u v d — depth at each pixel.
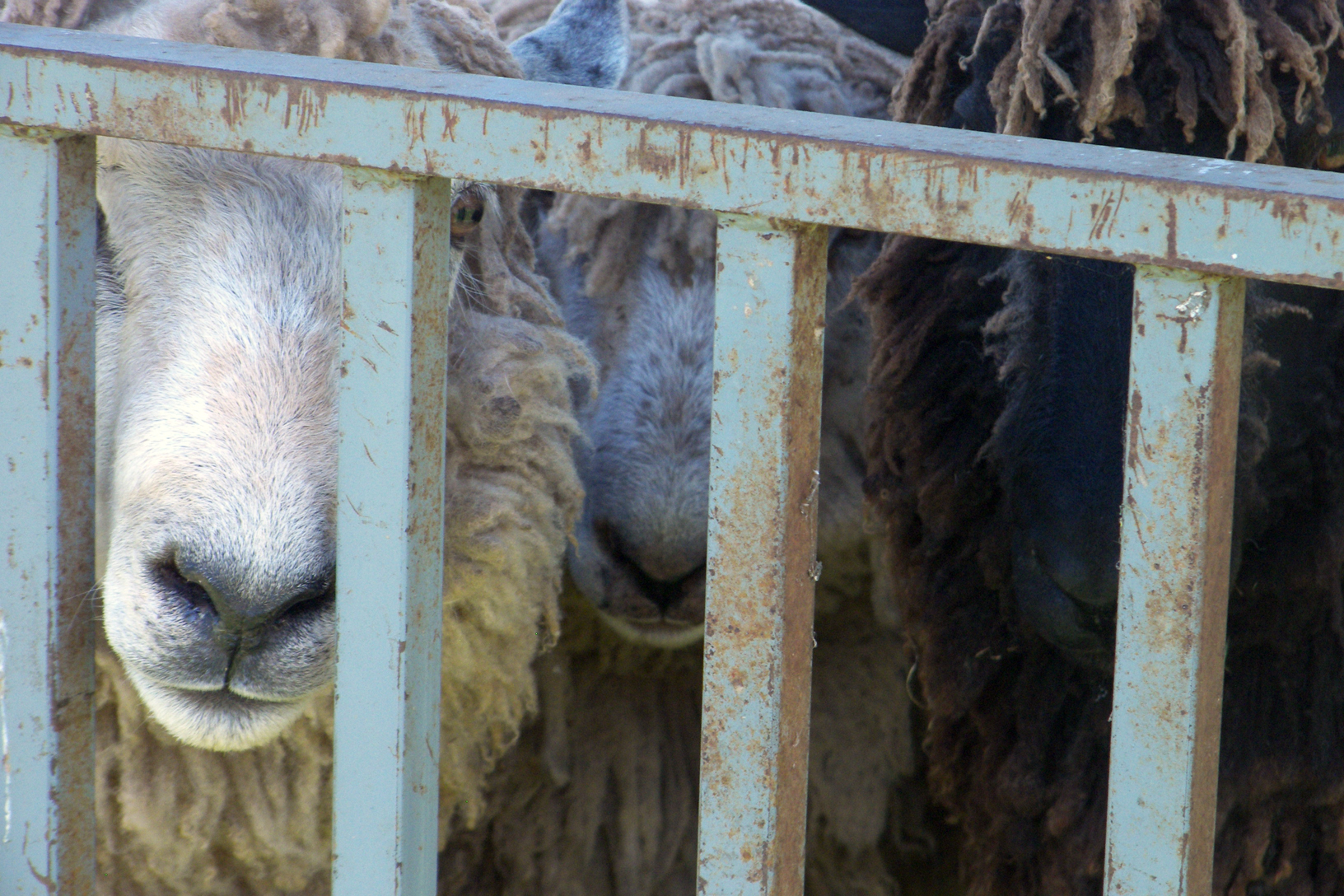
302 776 4.75
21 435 3.00
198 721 3.85
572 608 6.38
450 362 4.92
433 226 2.74
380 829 2.89
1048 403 4.72
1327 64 4.63
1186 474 2.29
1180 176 2.17
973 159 2.27
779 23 7.50
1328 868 5.12
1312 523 4.84
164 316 4.05
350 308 2.73
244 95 2.70
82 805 3.22
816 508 2.68
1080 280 4.69
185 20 4.34
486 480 4.94
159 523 3.65
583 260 7.01
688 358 6.61
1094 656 4.92
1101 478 4.52
